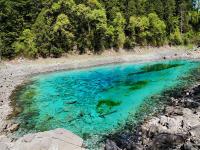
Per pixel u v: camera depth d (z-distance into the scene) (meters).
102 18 78.00
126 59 78.69
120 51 82.88
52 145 21.80
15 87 46.56
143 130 26.59
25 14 74.69
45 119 31.44
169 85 45.69
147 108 33.84
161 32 93.31
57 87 46.69
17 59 68.19
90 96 40.66
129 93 41.50
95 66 69.44
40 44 70.75
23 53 69.50
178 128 25.73
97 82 50.00
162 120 27.73
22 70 61.19
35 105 36.69
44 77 55.59
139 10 92.75
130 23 87.56
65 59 71.75
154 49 91.25
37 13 76.44
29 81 51.69
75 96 40.88
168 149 22.14
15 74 57.44
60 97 40.50
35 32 72.50
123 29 86.25
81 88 45.69
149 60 79.88
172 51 92.19
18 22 71.44
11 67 63.12
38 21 73.50
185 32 105.38
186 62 74.19
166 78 51.81
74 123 30.06
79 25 77.50
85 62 71.44
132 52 84.81
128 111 33.25
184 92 39.97
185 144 21.61
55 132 24.00
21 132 27.59
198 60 77.56
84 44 76.94
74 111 34.16
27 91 44.00
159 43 93.88
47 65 66.25
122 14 88.62
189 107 31.78
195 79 49.56
